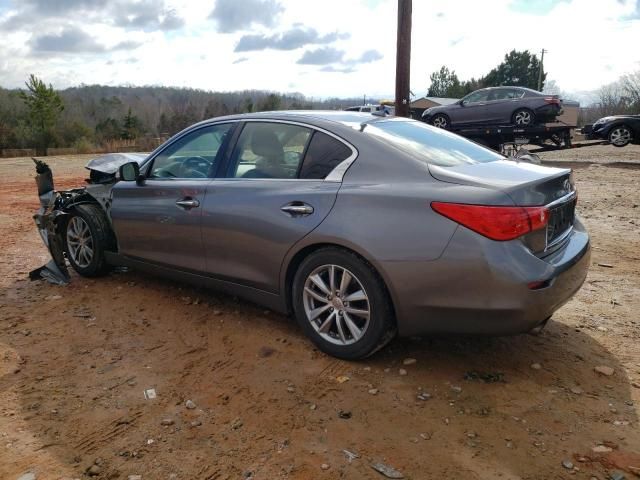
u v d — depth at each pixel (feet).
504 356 12.17
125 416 9.99
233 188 13.24
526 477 8.32
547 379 11.18
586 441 9.16
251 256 12.91
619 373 11.39
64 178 52.54
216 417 9.96
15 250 22.02
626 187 36.96
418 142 12.43
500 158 13.30
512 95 46.88
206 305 15.28
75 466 8.63
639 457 8.73
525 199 10.18
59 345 12.93
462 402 10.35
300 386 10.98
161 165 15.46
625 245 21.48
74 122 156.15
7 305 15.52
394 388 10.87
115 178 17.22
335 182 11.76
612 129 61.16
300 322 12.44
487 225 9.89
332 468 8.55
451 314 10.41
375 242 10.75
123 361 12.12
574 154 63.98
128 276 17.97
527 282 9.82
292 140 12.82
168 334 13.51
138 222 15.53
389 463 8.66
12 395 10.71
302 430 9.54
